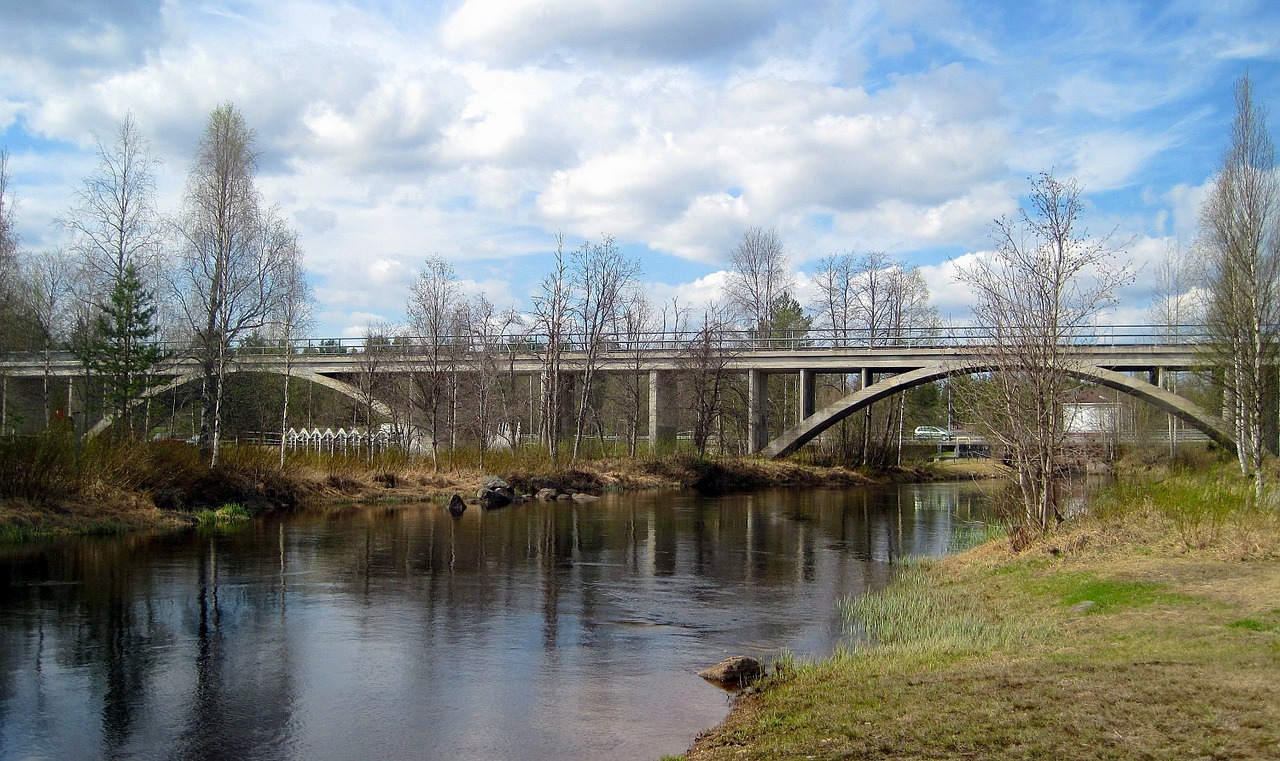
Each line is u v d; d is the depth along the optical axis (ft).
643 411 211.61
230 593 55.06
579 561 70.64
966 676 30.86
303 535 83.87
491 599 54.49
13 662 39.09
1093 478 93.81
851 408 178.70
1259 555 49.26
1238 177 117.29
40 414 179.73
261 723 31.63
